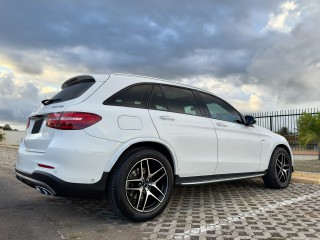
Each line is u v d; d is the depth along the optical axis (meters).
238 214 4.30
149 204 4.01
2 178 7.38
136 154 3.85
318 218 4.10
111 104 3.91
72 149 3.52
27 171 3.88
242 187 6.27
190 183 4.50
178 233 3.53
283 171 6.21
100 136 3.65
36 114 4.18
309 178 6.93
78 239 3.36
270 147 5.98
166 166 4.11
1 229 3.66
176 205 4.82
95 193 3.62
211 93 5.33
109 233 3.54
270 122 14.42
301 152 13.68
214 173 4.84
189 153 4.47
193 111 4.80
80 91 3.99
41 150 3.80
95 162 3.59
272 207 4.69
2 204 4.86
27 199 5.20
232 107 5.61
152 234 3.51
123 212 3.75
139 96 4.21
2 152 16.53
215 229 3.67
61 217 4.17
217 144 4.90
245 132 5.50
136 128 3.93
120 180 3.69
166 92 4.55
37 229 3.68
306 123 12.09
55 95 4.45
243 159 5.37
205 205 4.82
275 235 3.45
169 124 4.29
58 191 3.53
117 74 4.23
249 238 3.36
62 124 3.62
